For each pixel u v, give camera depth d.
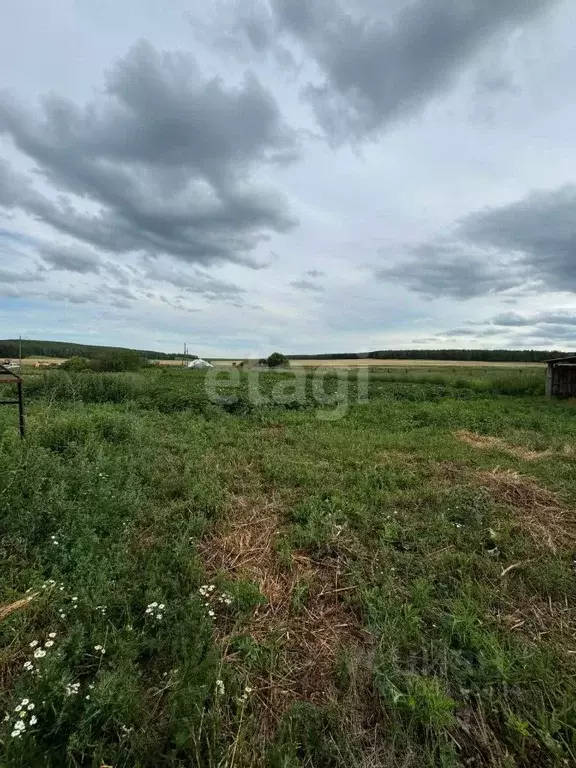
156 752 1.57
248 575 2.83
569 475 4.88
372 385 17.81
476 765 1.63
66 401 10.32
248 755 1.61
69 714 1.67
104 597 2.38
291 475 4.71
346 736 1.68
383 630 2.23
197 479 4.43
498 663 1.97
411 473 4.85
